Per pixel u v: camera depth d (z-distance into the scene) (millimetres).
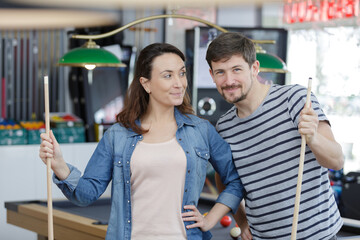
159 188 2133
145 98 2258
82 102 6039
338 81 5734
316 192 2205
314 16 5562
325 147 2055
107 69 6035
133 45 6258
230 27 5906
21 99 6016
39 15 5938
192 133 2227
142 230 2139
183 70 2201
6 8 5797
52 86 6105
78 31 5984
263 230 2322
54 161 2111
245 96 2205
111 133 2240
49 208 2090
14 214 3898
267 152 2260
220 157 2305
